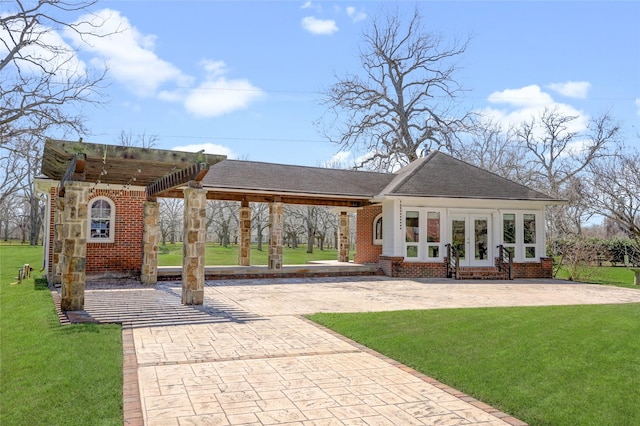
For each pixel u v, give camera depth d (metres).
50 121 17.98
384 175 23.64
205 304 10.89
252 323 8.70
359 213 23.05
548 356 6.36
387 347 6.86
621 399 4.78
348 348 6.92
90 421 4.05
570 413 4.43
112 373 5.36
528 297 13.15
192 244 10.70
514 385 5.21
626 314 9.83
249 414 4.32
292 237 56.41
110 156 9.49
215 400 4.67
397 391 5.05
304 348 6.89
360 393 4.97
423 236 19.02
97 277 15.93
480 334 7.72
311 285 15.59
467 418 4.33
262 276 17.86
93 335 7.27
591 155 31.75
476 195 19.12
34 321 8.52
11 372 5.41
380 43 35.44
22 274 16.92
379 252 21.69
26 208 60.62
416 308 10.73
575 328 8.24
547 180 35.88
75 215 9.55
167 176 12.36
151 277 14.66
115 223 16.22
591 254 20.34
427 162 21.78
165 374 5.49
